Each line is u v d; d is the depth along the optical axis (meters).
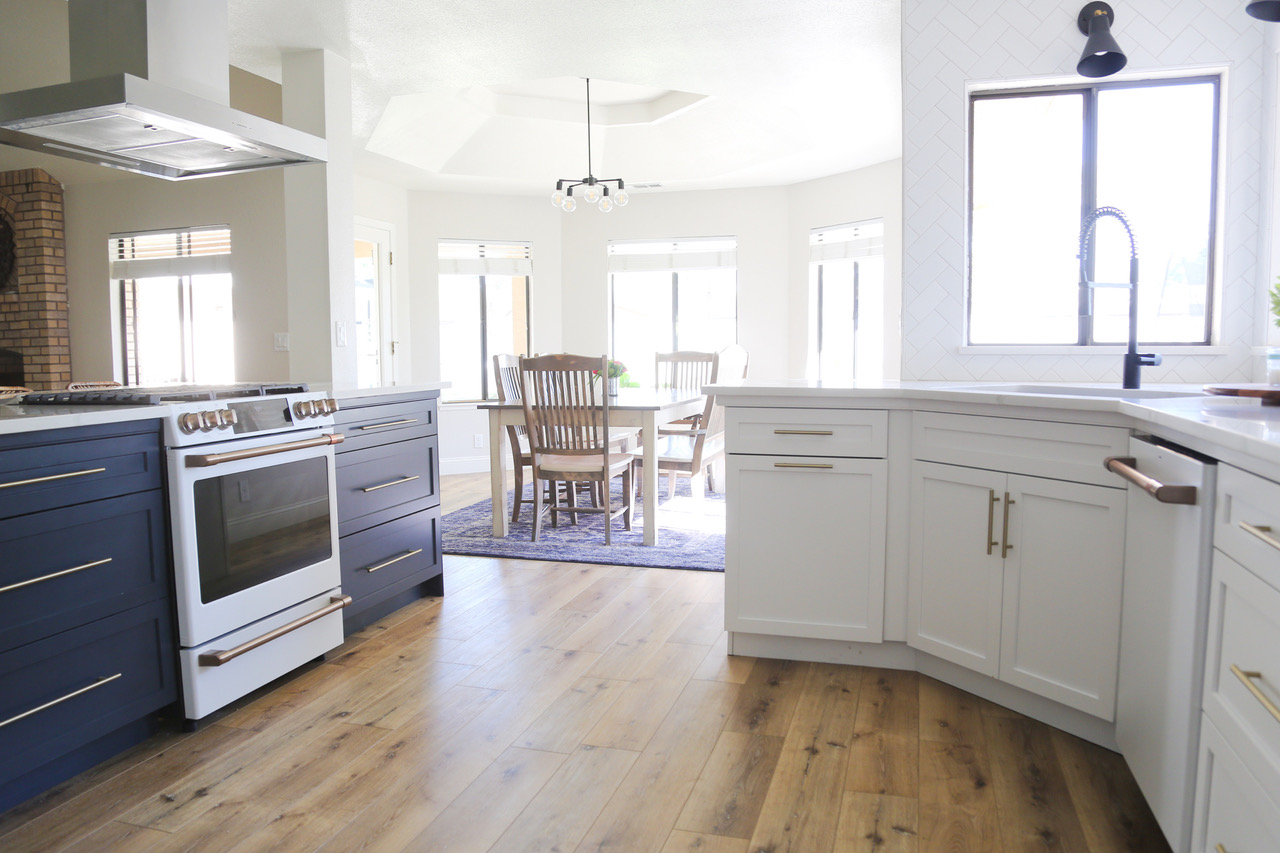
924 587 2.37
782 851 1.58
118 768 1.93
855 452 2.44
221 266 5.59
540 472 4.21
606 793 1.80
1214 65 2.67
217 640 2.18
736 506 2.56
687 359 5.93
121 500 1.95
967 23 2.84
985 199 2.97
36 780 1.81
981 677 2.29
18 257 5.93
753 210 6.62
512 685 2.41
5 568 1.69
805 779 1.85
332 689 2.40
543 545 4.19
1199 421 1.34
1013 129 2.93
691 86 4.14
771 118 5.19
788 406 2.49
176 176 2.99
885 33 3.43
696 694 2.33
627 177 6.25
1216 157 2.76
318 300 3.63
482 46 3.53
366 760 1.96
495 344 6.95
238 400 2.25
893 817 1.70
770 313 6.63
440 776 1.88
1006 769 1.89
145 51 2.50
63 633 1.81
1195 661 1.36
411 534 3.16
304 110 3.58
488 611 3.14
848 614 2.49
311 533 2.54
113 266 5.92
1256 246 2.68
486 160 5.97
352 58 3.66
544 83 5.38
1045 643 2.03
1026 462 2.05
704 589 3.40
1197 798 1.34
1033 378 2.87
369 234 6.07
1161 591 1.55
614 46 3.55
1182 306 2.83
